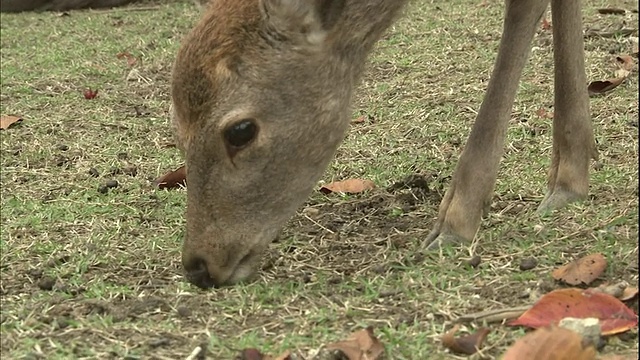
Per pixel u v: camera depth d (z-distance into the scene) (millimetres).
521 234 8047
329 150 7594
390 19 7613
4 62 17656
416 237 8297
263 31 7238
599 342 6070
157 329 6879
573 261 7215
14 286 7996
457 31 17000
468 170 7871
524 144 10836
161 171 11312
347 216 9203
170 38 18969
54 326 7020
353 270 7770
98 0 23344
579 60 8570
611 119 11320
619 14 16812
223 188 7398
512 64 7797
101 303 7363
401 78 14531
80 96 15109
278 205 7555
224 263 7527
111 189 10742
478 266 7477
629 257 7305
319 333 6629
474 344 6164
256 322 6934
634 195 8711
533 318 6352
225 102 7211
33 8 23547
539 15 7797
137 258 8461
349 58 7531
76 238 9078
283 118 7328
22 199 10539
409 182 9844
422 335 6414
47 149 12375
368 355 6148
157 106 14406
